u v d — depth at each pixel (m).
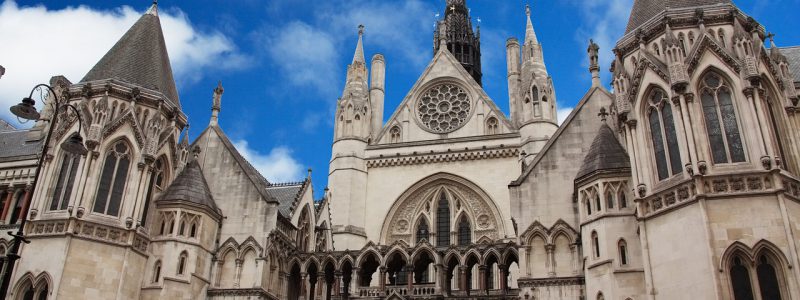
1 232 41.78
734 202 30.58
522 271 40.16
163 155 45.12
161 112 44.91
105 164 41.41
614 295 35.03
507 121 64.88
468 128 65.94
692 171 31.73
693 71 34.31
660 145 35.00
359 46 73.50
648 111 36.19
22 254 38.66
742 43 34.22
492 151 61.50
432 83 70.19
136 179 41.84
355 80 69.88
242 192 47.41
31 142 51.19
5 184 46.72
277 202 46.69
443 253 44.53
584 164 40.12
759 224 29.81
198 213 44.19
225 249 45.28
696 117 33.00
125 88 43.78
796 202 30.64
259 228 45.75
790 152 33.62
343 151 64.44
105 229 39.69
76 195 39.41
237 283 44.00
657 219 33.19
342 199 61.81
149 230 42.66
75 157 41.50
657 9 38.53
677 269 31.20
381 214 61.75
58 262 37.62
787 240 29.09
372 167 64.31
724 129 32.91
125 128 42.56
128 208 40.94
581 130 44.12
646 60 36.44
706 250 29.86
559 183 42.41
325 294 51.03
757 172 30.81
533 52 66.12
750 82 33.09
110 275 38.91
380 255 45.81
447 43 94.69
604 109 42.69
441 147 63.25
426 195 62.53
